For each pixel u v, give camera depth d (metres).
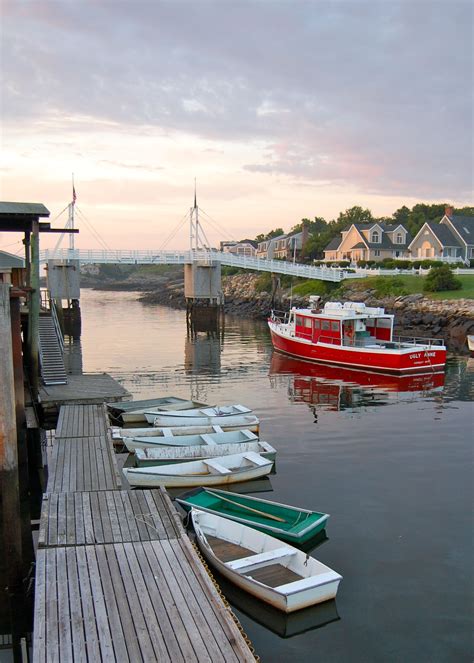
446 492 14.12
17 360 13.97
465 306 45.81
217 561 9.83
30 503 13.91
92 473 12.16
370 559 10.88
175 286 105.38
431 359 31.14
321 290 62.00
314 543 11.48
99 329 55.62
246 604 9.38
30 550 10.90
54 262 57.19
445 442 18.25
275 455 16.22
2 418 9.84
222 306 61.59
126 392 19.44
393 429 19.83
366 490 14.24
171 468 14.48
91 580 7.72
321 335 34.66
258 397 25.36
